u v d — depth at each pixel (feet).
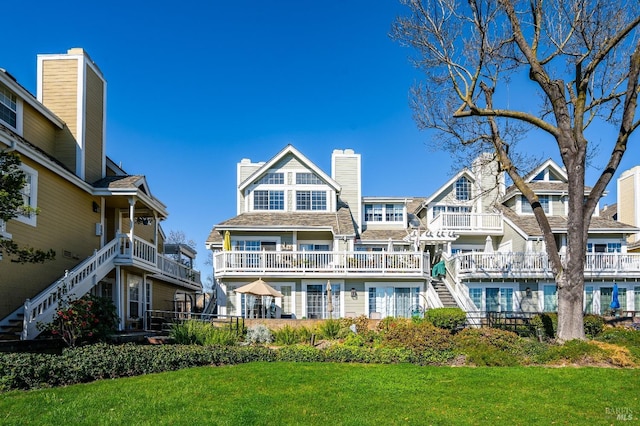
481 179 107.86
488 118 65.36
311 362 46.57
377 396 33.53
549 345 51.49
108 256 63.46
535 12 57.57
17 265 51.11
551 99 56.90
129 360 39.63
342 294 86.63
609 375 39.96
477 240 107.34
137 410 29.40
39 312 49.37
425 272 87.20
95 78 71.20
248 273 85.10
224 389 34.65
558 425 28.30
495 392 34.86
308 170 99.50
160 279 88.02
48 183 56.95
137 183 68.95
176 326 59.88
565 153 56.29
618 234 100.27
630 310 93.76
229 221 91.25
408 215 117.50
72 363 36.83
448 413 30.12
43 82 66.90
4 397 31.09
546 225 57.82
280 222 91.45
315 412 29.86
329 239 95.20
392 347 50.75
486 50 59.21
